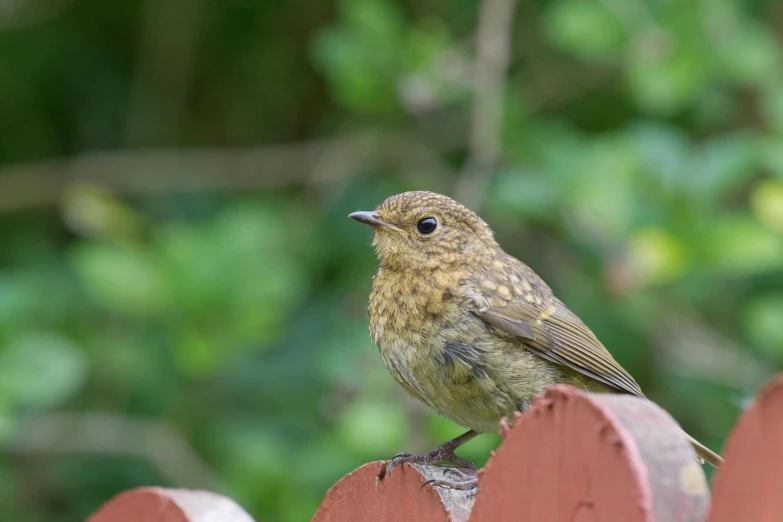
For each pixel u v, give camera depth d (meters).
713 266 10.58
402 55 11.84
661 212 10.70
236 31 15.08
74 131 15.14
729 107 13.22
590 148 11.41
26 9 14.32
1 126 15.12
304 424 11.85
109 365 12.18
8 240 14.52
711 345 11.96
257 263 10.98
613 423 3.65
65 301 12.99
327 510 5.34
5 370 9.98
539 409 3.96
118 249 11.16
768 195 10.70
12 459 12.62
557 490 3.88
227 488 10.91
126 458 12.62
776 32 13.49
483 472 4.21
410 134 13.70
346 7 12.20
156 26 14.86
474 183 11.52
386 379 10.04
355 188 13.70
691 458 3.62
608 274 10.65
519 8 13.92
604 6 11.48
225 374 12.12
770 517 3.34
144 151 15.08
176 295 10.72
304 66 15.08
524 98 13.61
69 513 12.52
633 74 11.48
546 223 12.12
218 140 15.39
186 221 14.38
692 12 11.30
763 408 3.38
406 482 4.98
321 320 12.67
